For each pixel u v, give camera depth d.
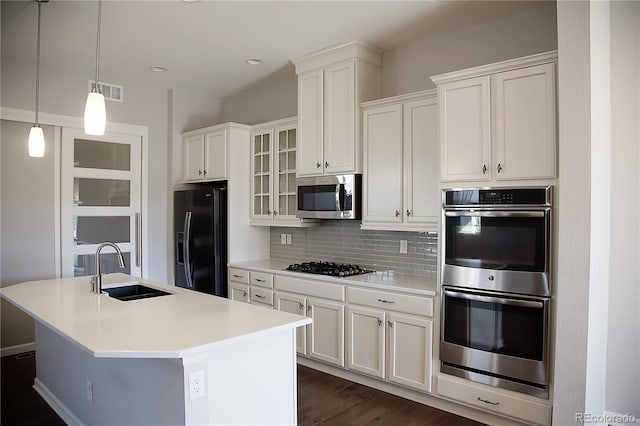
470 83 2.89
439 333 3.03
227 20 3.32
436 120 3.27
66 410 3.05
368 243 4.12
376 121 3.62
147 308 2.50
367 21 3.33
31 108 4.27
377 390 3.43
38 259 4.34
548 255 2.56
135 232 5.00
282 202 4.50
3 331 4.22
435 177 3.28
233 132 4.71
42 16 3.24
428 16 3.23
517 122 2.69
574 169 2.41
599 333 2.58
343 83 3.80
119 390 2.42
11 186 4.18
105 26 3.42
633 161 2.66
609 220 2.72
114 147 4.84
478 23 3.35
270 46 3.83
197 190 4.80
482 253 2.82
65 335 2.00
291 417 2.30
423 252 3.69
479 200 2.82
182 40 3.70
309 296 3.81
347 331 3.54
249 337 2.00
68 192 4.52
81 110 4.58
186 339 1.91
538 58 2.60
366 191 3.70
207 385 1.95
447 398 2.99
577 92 2.39
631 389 2.68
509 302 2.69
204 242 4.72
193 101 5.33
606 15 2.64
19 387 3.53
